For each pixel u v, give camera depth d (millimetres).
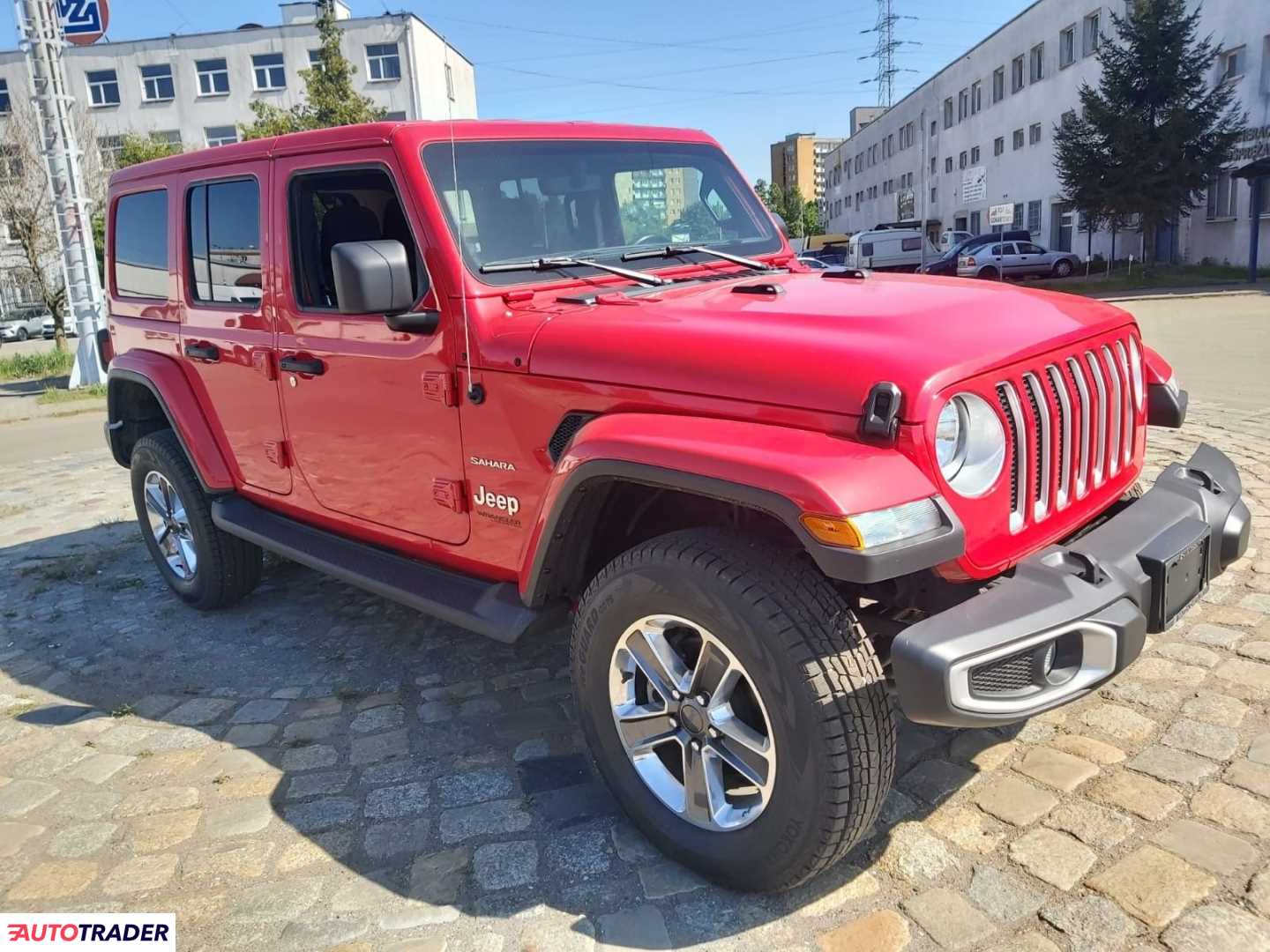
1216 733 2936
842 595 2617
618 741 2619
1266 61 25281
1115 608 2262
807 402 2230
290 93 44156
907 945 2211
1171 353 10711
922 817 2666
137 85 44406
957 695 2049
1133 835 2512
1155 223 27312
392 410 3250
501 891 2514
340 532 3807
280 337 3688
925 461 2145
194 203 4074
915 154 51906
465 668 3924
